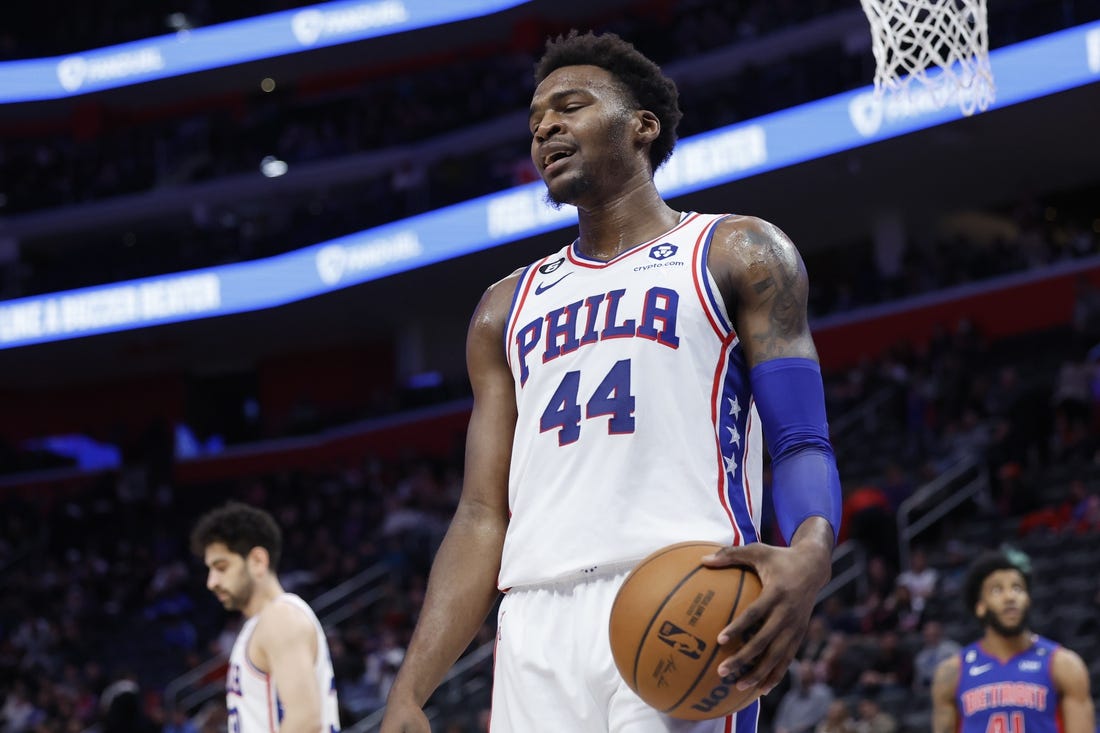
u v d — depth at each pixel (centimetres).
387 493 2123
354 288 2395
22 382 2809
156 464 2488
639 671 215
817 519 220
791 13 2255
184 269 2531
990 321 1950
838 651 1120
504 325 272
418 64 2773
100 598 2088
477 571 263
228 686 473
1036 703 567
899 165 2006
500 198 2189
